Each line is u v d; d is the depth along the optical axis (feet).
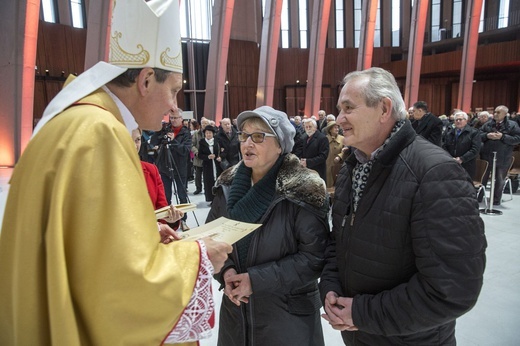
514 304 9.05
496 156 18.66
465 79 55.52
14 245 2.29
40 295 2.20
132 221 2.24
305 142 17.93
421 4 52.65
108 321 2.13
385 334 3.57
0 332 2.38
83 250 2.15
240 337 4.81
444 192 3.28
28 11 30.91
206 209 19.83
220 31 46.29
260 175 5.17
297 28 71.36
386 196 3.62
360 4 72.74
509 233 14.32
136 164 2.50
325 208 4.71
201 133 24.25
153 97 2.96
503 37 63.67
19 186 2.35
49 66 49.21
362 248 3.81
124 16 2.82
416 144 3.67
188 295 2.40
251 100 68.54
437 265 3.22
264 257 4.67
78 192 2.19
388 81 3.80
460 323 8.29
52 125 2.42
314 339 4.89
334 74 73.26
